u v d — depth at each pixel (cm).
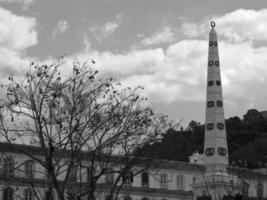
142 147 4731
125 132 4584
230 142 15238
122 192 9956
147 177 10550
